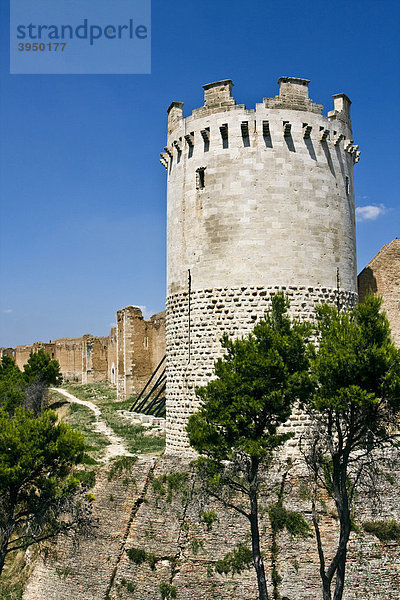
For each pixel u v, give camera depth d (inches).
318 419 798.5
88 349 3366.1
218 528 881.5
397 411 686.5
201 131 1087.6
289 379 697.6
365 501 886.4
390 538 868.6
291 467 917.2
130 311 2343.8
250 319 1026.7
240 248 1043.3
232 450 755.4
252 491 722.8
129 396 2303.2
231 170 1062.4
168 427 1134.4
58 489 928.9
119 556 914.1
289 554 853.2
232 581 849.5
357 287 1208.8
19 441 815.1
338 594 669.3
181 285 1119.6
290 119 1068.5
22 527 1024.2
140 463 970.7
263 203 1044.5
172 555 884.6
